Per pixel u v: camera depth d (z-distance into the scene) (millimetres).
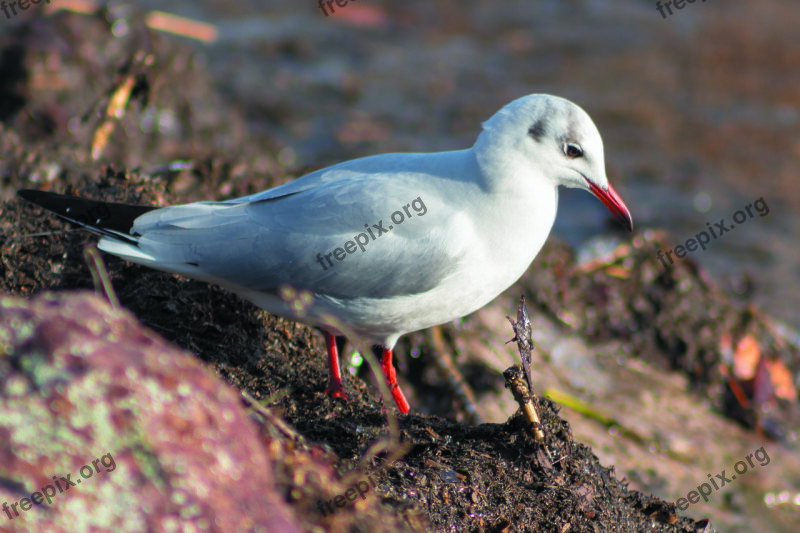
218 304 9305
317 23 25891
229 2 26797
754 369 12852
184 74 16969
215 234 8414
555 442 7652
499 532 6801
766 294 15211
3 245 9461
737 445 11680
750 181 18859
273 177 12938
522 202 8297
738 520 10328
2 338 4281
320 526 5449
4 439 4133
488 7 27969
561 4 28250
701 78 23250
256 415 6180
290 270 8258
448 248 8164
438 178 8430
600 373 12234
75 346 4266
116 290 9328
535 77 23156
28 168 11742
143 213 8641
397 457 7203
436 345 11359
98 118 14953
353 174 8672
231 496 4387
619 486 7922
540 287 13008
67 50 16500
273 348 9242
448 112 21047
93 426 4176
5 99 15984
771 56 24391
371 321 8547
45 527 4121
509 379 7711
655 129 20656
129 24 17391
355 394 8898
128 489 4176
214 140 16484
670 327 13031
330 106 20969
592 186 8562
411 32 25953
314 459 6082
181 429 4309
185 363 4559
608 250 13820
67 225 9797
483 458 7465
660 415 11734
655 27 26547
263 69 22359
